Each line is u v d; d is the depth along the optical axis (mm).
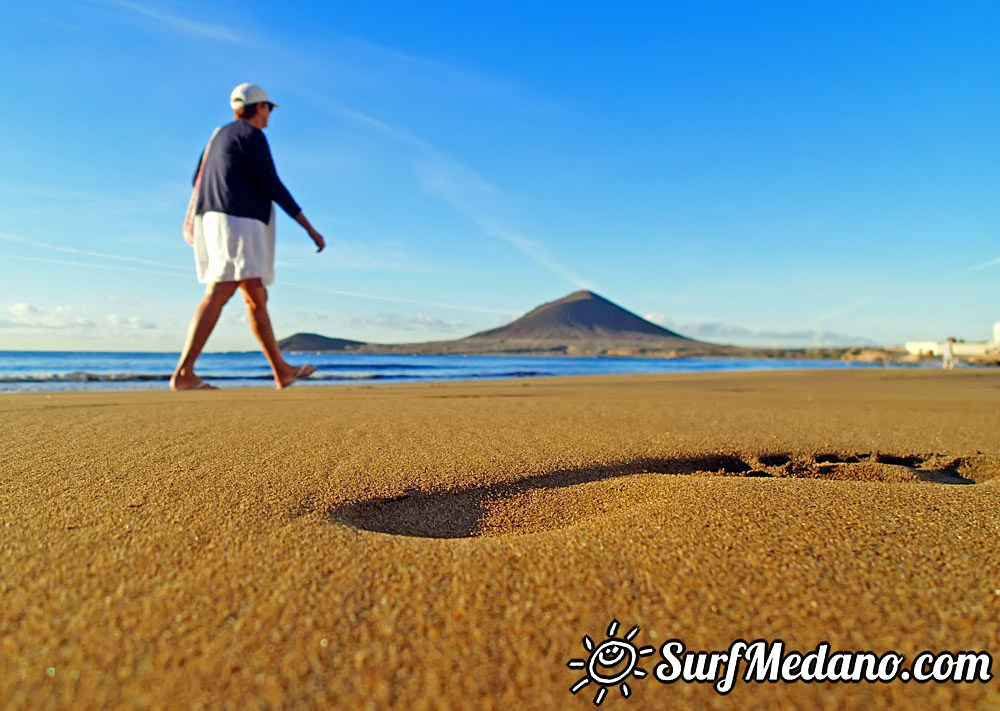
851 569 1016
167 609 873
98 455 1985
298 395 4973
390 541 1146
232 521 1256
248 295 5785
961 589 949
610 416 3312
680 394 5449
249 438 2375
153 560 1040
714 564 1034
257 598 906
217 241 5492
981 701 711
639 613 887
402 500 1598
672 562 1042
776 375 11719
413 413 3352
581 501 1716
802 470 2189
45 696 690
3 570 995
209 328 5824
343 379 13070
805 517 1262
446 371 18969
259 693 701
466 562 1041
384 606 892
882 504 1357
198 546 1107
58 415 3145
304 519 1293
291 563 1033
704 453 2248
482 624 851
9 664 745
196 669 740
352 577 980
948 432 2818
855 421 3197
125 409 3475
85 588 934
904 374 11938
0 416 3102
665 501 1421
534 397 4859
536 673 754
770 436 2629
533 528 1536
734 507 1340
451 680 735
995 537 1151
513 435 2525
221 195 5410
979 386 7168
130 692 699
